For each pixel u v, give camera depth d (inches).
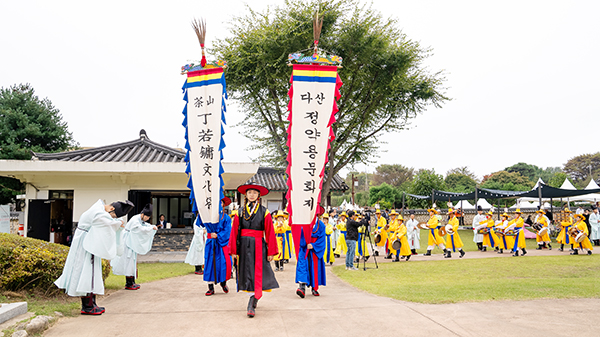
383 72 604.1
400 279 345.1
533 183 2025.1
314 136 264.8
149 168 486.0
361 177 2694.4
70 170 473.1
